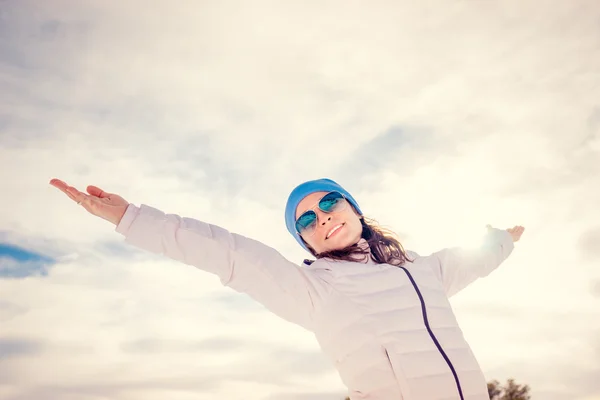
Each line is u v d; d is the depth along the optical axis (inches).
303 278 84.6
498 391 341.1
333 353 83.4
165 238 79.0
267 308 84.4
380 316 81.6
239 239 84.0
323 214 102.2
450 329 86.7
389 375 77.1
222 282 82.3
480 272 113.3
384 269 89.4
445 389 77.7
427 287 91.3
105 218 79.6
